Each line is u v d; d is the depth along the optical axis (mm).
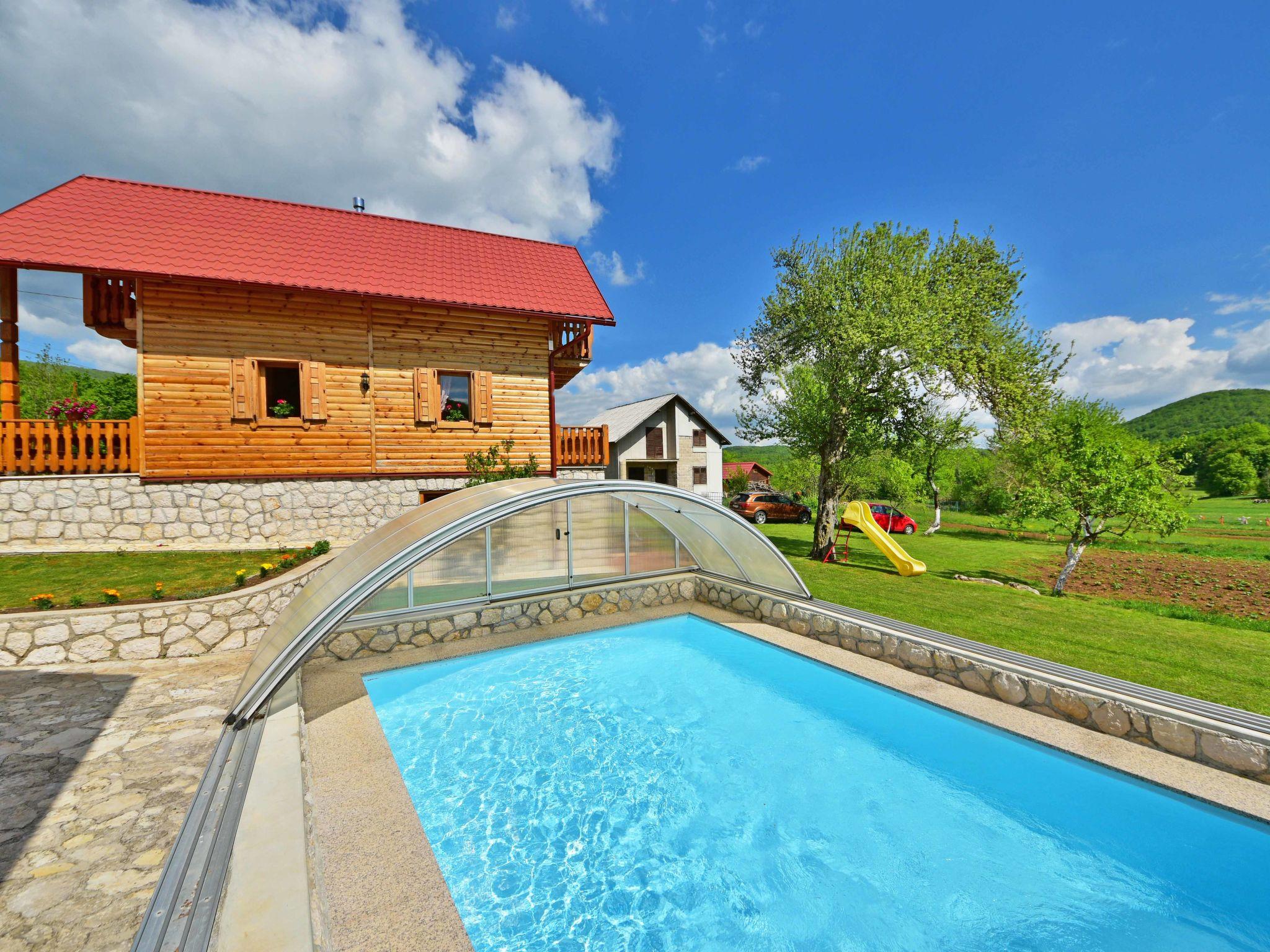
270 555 9367
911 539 22312
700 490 34719
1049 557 17312
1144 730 4484
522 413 13500
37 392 18016
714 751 5395
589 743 5551
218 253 10836
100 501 9531
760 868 3887
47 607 6398
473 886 3723
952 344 13500
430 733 5699
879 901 3586
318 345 11312
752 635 7719
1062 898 3562
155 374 9984
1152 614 9117
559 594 8336
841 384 14047
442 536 5344
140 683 5766
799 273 15602
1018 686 5273
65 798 3697
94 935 2535
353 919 2713
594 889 3715
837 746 5488
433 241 14469
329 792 3893
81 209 10500
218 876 2691
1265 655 6605
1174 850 3793
